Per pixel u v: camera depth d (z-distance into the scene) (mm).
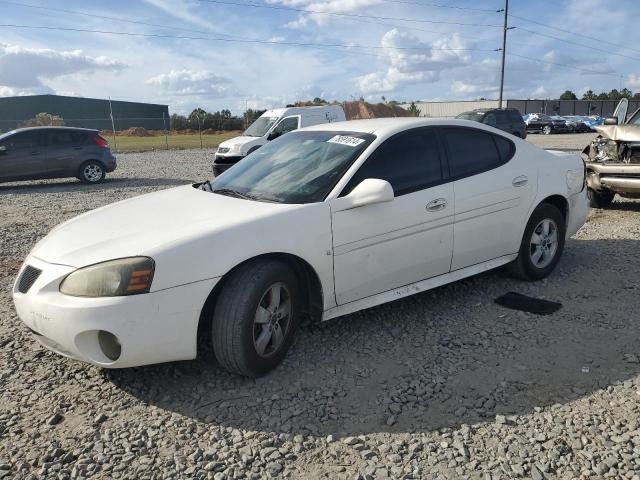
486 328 4078
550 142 29422
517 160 4805
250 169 4312
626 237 6680
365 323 4211
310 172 3895
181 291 3037
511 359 3592
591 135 39000
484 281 5102
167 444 2797
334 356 3691
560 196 5098
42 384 3393
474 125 4648
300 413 3041
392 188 3748
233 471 2584
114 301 2912
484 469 2553
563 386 3244
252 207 3543
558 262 5273
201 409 3104
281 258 3521
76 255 3137
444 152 4316
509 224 4676
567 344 3781
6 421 3002
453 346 3797
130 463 2654
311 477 2535
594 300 4578
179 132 48312
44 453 2730
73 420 3020
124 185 13750
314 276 3578
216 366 3586
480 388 3248
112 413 3080
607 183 7805
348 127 4355
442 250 4199
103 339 3002
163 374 3492
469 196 4309
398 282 4016
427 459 2637
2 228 8195
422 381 3344
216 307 3213
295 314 3574
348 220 3637
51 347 3225
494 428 2859
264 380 3396
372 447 2734
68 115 64812
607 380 3291
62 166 13906
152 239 3129
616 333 3930
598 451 2650
